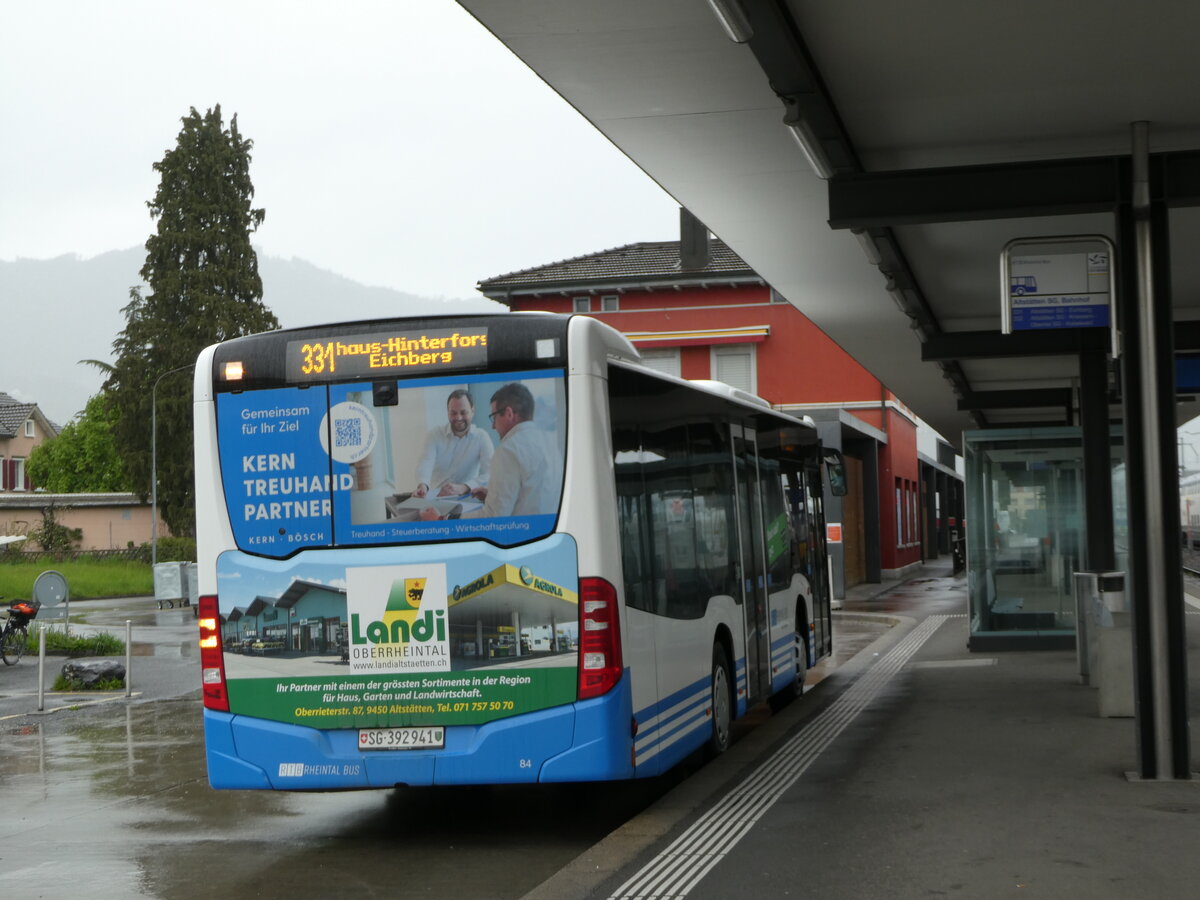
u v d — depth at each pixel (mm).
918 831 7539
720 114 9000
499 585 8180
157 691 18297
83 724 15125
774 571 13211
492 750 8141
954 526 48625
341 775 8297
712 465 10906
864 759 10109
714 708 10375
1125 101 8953
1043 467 19094
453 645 8211
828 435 38688
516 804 9820
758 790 8984
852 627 26547
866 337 19188
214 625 8516
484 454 8258
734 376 49031
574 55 7875
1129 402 9031
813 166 9523
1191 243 12930
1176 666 8922
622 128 9305
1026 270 10211
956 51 8008
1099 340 16125
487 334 8305
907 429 52875
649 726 8586
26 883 7688
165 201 70812
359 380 8414
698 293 49250
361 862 8031
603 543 8117
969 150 10141
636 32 7508
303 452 8461
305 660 8383
